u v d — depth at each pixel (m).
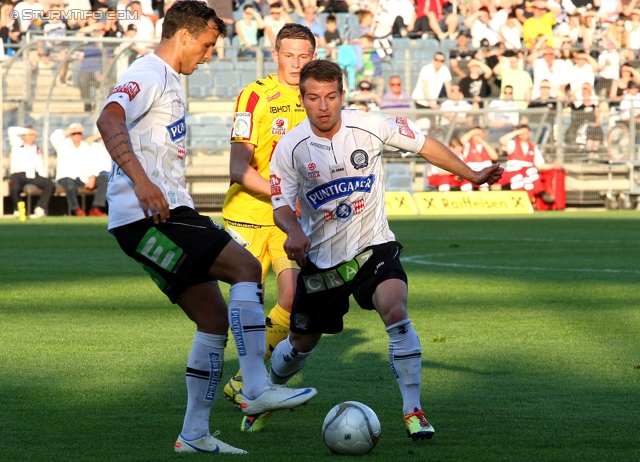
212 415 14.55
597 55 80.88
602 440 12.29
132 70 12.27
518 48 77.12
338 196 13.18
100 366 17.44
